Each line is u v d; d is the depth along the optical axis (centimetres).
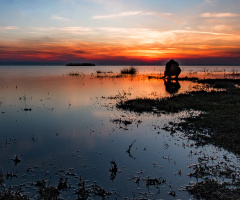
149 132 927
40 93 1984
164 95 1850
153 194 505
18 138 855
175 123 1038
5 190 509
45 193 495
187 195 499
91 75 4556
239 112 1144
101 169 619
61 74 4934
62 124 1043
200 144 779
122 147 771
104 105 1475
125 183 550
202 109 1291
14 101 1600
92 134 907
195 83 2767
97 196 500
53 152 728
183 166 629
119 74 4966
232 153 699
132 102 1527
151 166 634
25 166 632
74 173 597
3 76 4228
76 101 1612
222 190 505
